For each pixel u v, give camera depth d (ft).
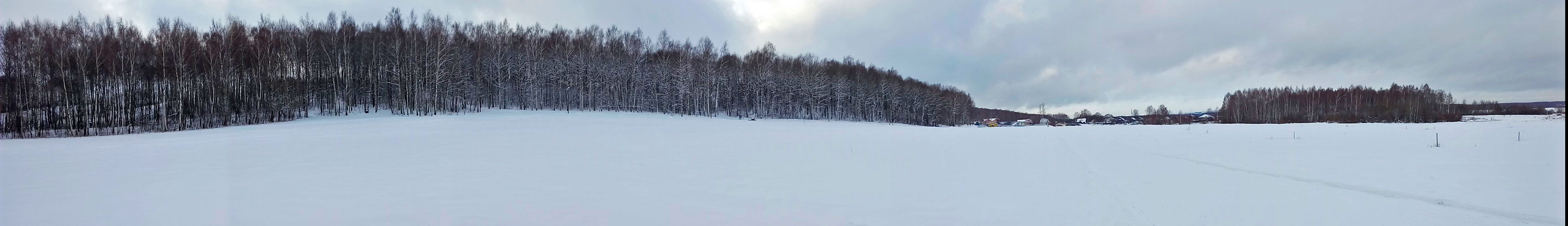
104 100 129.18
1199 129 113.80
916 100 304.91
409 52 176.04
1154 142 66.39
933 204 25.03
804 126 143.02
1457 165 34.68
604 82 220.64
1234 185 28.94
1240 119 309.22
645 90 232.73
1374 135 74.33
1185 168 37.29
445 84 175.83
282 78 155.22
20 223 21.61
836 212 23.50
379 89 181.98
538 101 207.82
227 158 47.42
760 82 236.22
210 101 136.77
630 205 25.00
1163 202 24.45
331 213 22.81
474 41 208.23
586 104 220.02
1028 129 137.18
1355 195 25.39
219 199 26.07
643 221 21.70
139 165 41.57
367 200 25.86
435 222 21.40
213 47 141.18
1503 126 102.32
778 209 24.18
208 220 21.68
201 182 31.71
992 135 93.71
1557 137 58.95
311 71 174.09
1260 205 23.56
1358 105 293.43
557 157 48.11
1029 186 29.99
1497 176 29.71
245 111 141.38
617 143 68.23
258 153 52.65
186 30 152.35
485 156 49.24
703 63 233.55
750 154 52.49
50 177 34.32
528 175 35.53
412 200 25.90
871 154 52.42
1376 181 29.30
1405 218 20.62
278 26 183.42
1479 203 22.80
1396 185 27.71
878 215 22.77
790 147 62.49
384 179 33.40
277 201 25.68
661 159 47.14
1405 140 59.98
